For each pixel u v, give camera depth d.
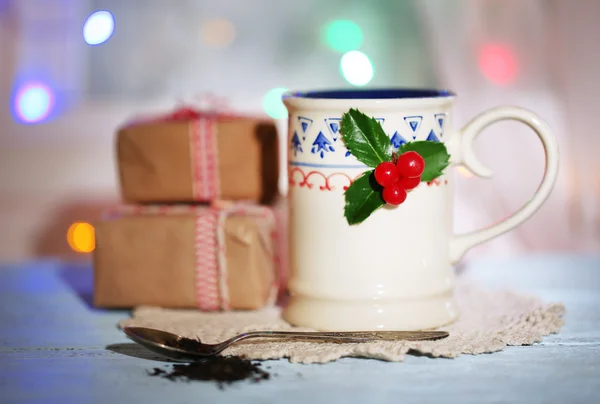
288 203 0.66
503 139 1.24
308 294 0.65
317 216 0.64
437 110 0.63
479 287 0.73
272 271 0.71
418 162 0.61
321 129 0.63
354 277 0.64
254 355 0.60
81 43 1.41
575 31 1.25
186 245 0.68
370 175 0.63
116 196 1.34
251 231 0.68
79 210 1.33
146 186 0.71
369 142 0.62
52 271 0.80
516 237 1.24
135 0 1.43
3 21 1.36
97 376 0.59
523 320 0.65
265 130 0.70
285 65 1.46
